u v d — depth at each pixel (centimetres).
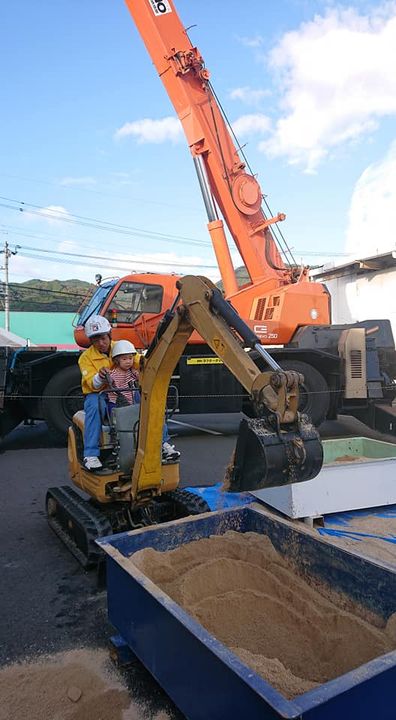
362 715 199
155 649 261
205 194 1077
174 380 966
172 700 252
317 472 286
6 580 418
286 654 282
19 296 6138
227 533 375
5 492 662
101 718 264
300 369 994
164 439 469
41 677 295
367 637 274
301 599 313
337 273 1653
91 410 443
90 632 343
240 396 972
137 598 278
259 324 1007
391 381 1049
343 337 1009
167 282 1007
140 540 349
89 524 422
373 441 678
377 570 294
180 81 1048
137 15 1059
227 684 208
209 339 333
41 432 1143
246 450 291
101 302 1004
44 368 959
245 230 1070
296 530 347
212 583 331
